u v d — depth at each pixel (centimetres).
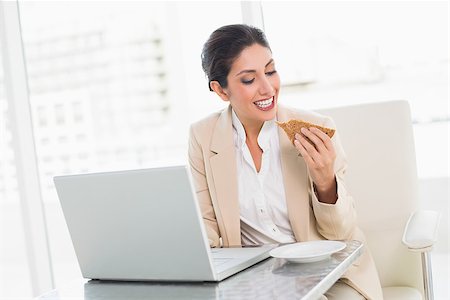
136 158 411
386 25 229
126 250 120
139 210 114
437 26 222
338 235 151
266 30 236
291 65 240
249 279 113
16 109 265
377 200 172
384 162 172
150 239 116
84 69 388
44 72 357
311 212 158
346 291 145
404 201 170
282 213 160
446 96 223
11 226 297
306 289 102
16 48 267
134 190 113
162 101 404
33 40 348
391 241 170
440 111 224
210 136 168
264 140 161
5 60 264
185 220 110
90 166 396
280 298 98
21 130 266
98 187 118
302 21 235
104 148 403
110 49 397
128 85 402
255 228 160
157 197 111
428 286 147
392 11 227
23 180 267
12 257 298
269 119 156
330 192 148
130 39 399
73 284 130
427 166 224
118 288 121
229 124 165
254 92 154
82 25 380
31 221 269
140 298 110
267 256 131
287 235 159
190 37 276
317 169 143
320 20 234
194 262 113
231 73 155
